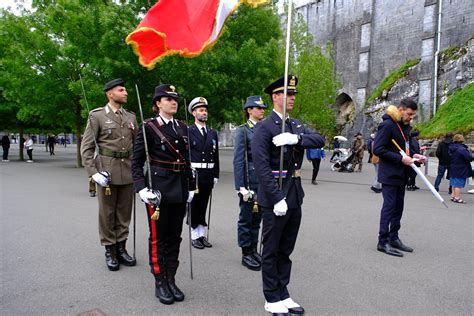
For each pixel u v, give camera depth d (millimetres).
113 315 3348
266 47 13516
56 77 16938
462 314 3410
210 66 11984
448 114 27375
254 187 4754
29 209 7883
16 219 6953
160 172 3713
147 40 4543
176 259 3828
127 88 11719
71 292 3818
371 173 16266
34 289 3881
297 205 3412
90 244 5445
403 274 4379
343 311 3463
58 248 5246
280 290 3492
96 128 4559
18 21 16828
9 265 4566
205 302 3635
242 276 4305
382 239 5223
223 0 4512
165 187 3686
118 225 4680
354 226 6617
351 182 13055
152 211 3707
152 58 4594
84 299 3664
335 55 44031
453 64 32250
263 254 3404
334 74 44125
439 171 10953
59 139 53781
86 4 12836
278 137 3227
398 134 5172
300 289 3949
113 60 11078
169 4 4566
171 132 3816
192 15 4594
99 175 4328
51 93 16672
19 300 3623
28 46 16641
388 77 38125
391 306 3562
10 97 18609
